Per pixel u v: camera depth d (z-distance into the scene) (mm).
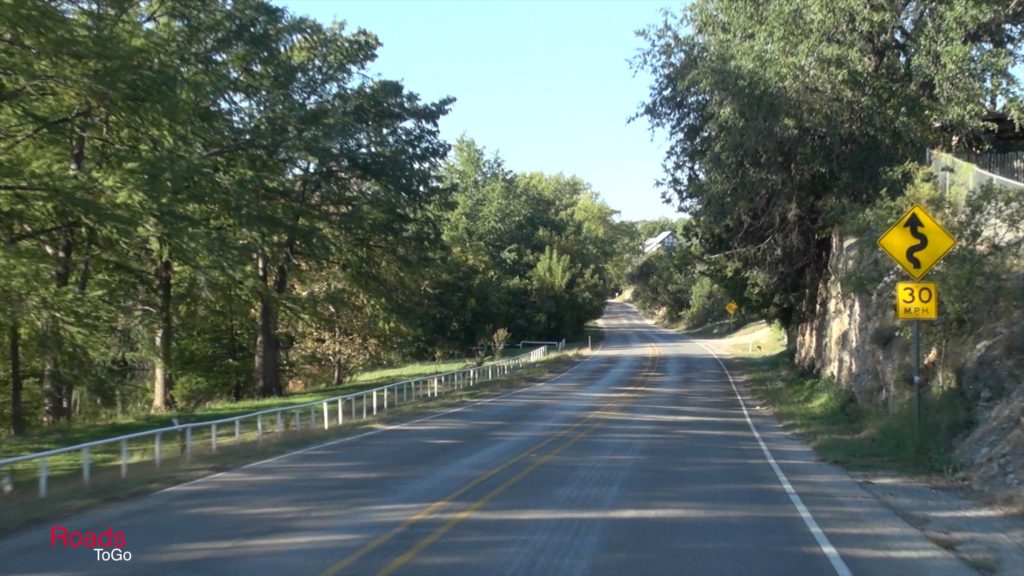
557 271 86500
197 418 28719
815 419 23156
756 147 27703
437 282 61688
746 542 9305
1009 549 9078
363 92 39688
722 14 28703
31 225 26203
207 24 29797
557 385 40312
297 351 53812
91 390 30328
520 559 8469
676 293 121438
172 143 25938
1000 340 16141
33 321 24984
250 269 31688
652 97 32094
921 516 10805
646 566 8250
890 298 19781
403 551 8781
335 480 13695
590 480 13445
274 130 33562
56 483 14156
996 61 24484
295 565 8273
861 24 25281
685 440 19438
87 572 8133
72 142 26031
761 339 80250
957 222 16984
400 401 32281
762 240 36062
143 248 29734
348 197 39688
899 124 26188
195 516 10844
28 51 20922
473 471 14453
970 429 15188
